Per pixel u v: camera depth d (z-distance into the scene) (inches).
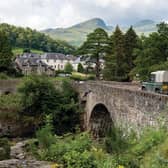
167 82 1544.0
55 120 2399.1
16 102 2455.7
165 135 935.7
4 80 2812.5
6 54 3858.3
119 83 2682.1
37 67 5467.5
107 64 3560.5
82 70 5502.0
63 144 1243.8
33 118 2378.2
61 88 2608.3
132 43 3565.5
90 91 2268.7
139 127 1184.2
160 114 1008.9
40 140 1429.6
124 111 1380.4
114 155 944.3
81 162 881.5
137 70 2669.8
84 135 1217.4
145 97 1133.7
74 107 2463.1
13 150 1601.9
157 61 2568.9
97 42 3496.6
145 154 909.8
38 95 2421.3
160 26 2603.3
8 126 2388.0
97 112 2153.1
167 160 767.1
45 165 1134.4
